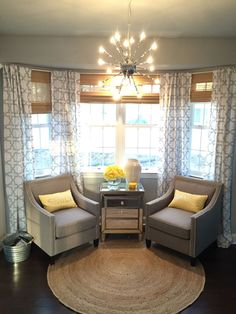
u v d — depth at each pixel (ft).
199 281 10.43
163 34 11.51
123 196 12.98
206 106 13.91
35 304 9.20
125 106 14.75
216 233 12.61
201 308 9.08
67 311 8.91
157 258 11.93
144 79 13.65
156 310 8.97
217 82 12.63
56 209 12.53
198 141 14.38
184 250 11.43
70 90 13.60
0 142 12.50
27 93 12.57
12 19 9.78
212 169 13.30
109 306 9.13
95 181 14.60
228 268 11.30
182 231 11.27
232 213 13.28
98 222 12.61
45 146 14.23
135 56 12.14
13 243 11.55
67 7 8.66
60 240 11.34
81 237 12.01
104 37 12.01
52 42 12.01
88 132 14.93
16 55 11.93
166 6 8.52
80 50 12.14
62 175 13.69
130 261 11.69
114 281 10.39
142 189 13.24
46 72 13.23
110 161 15.33
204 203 12.53
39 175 14.16
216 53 12.19
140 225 13.19
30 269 11.06
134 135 15.08
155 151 15.25
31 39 11.91
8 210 12.91
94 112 14.79
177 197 13.09
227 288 10.07
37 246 12.73
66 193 13.21
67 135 13.84
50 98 13.52
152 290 9.92
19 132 12.48
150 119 14.96
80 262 11.57
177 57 12.24
